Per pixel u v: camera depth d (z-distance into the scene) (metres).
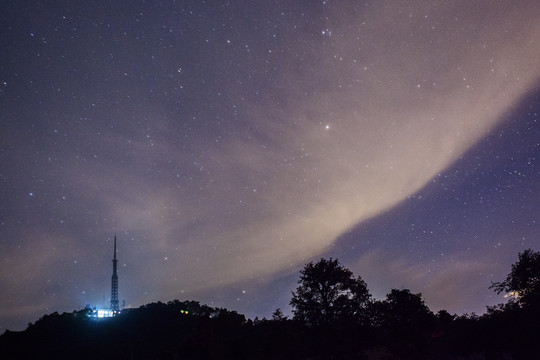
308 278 29.70
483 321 27.34
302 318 28.34
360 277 30.02
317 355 26.48
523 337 24.44
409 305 29.83
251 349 20.34
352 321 27.78
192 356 16.64
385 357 28.86
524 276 25.78
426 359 28.27
